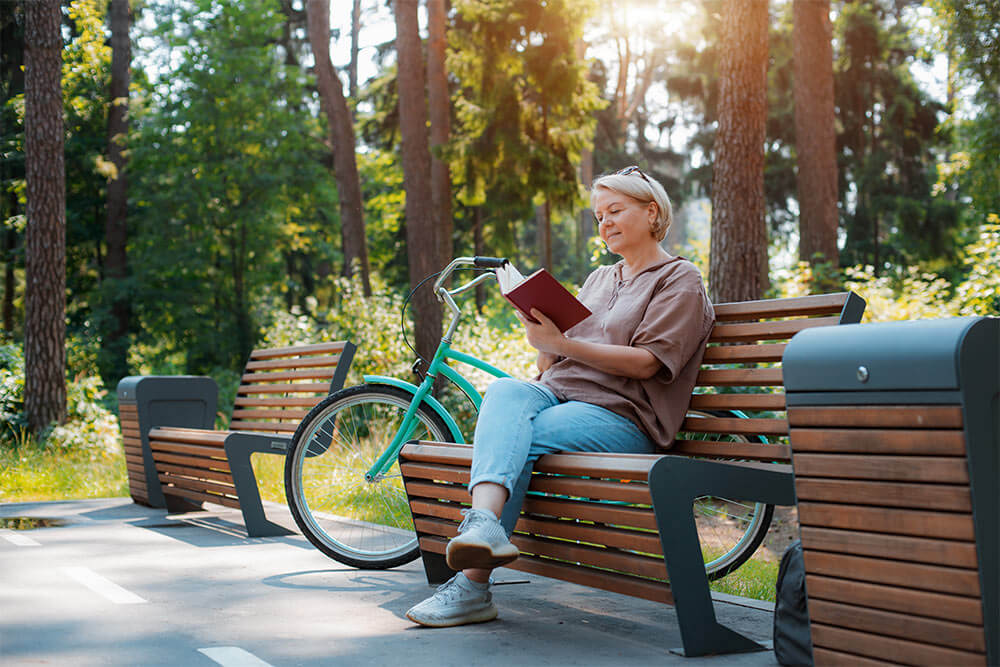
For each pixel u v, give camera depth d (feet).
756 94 32.55
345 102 63.52
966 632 6.02
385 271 94.43
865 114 87.61
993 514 6.03
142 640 9.04
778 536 18.51
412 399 13.28
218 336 87.04
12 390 36.78
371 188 102.12
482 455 9.33
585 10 55.11
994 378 6.16
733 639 8.62
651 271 10.39
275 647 8.81
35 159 36.63
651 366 9.82
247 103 87.51
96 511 19.03
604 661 8.35
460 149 58.13
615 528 8.92
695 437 11.68
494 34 54.70
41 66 37.55
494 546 8.86
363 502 14.38
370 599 11.00
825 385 6.80
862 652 6.63
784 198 92.32
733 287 32.35
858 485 6.62
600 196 10.68
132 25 88.74
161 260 83.92
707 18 88.89
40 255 36.55
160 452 18.44
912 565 6.30
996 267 36.81
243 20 89.51
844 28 85.46
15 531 16.26
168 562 13.30
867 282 43.47
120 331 83.46
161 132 87.25
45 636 9.18
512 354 40.45
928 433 6.20
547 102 56.54
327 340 48.44
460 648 8.82
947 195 92.22
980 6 41.60
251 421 18.25
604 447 9.68
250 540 15.28
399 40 51.37
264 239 88.94
